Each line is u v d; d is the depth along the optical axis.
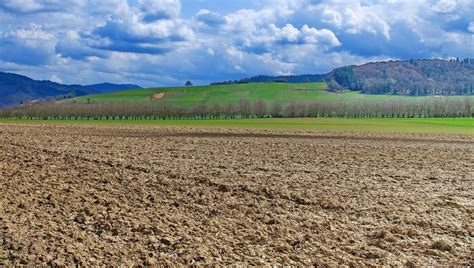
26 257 9.28
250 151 29.25
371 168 22.33
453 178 19.72
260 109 133.88
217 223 12.20
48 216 12.30
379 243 10.91
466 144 37.84
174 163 22.58
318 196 15.55
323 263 9.51
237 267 9.14
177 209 13.66
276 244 10.59
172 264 9.25
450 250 10.52
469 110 134.75
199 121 95.75
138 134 45.88
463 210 14.03
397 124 78.81
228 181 17.83
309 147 32.81
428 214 13.53
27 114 137.00
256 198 15.24
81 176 18.48
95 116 133.62
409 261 9.74
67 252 9.68
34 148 28.30
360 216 13.30
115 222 11.95
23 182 16.80
